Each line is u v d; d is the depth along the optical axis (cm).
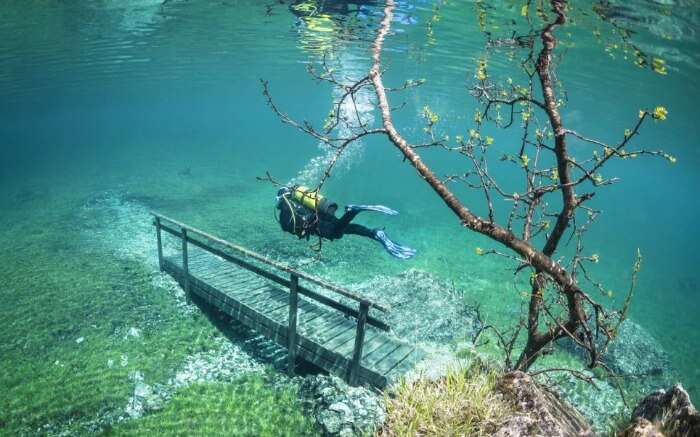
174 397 775
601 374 943
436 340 1006
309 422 697
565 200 313
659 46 1177
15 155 3988
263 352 948
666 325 1389
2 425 697
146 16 1359
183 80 3419
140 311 1066
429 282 1223
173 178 2692
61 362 860
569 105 3031
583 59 1516
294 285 800
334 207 446
